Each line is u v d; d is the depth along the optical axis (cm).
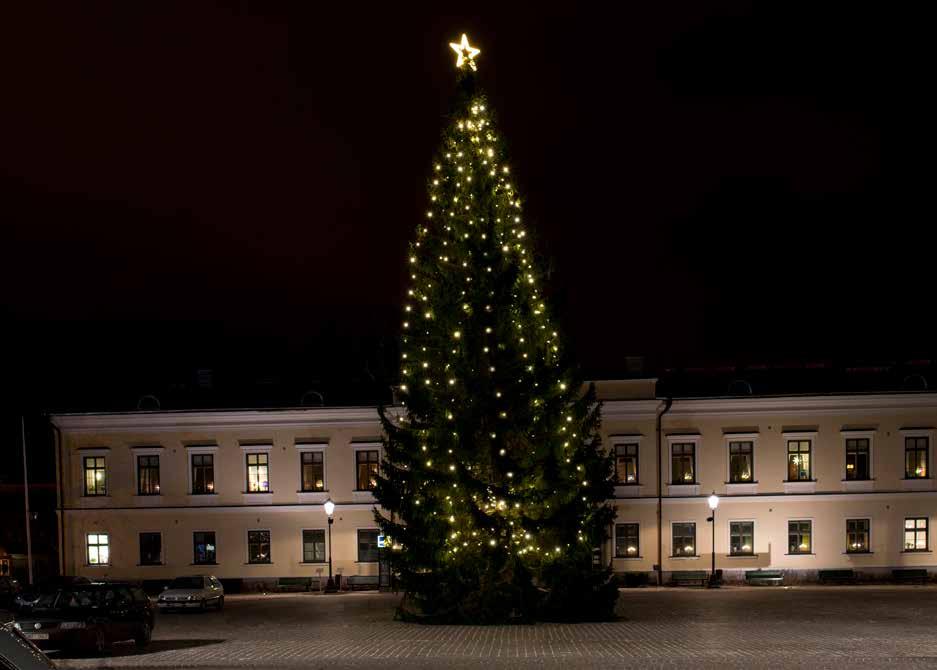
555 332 2819
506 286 2684
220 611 3803
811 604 3409
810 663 1698
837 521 4853
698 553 4862
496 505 2625
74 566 5022
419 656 1923
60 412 5103
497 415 2655
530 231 2838
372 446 4956
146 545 5012
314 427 4997
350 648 2119
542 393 2702
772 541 4853
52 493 5953
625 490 4881
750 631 2347
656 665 1702
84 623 2119
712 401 4894
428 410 2723
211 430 5028
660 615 2964
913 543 4847
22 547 5834
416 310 2819
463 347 2664
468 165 2794
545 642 2136
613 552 4869
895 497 4844
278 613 3572
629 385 4912
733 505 4866
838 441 4875
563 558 2672
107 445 5056
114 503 5028
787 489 4866
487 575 2639
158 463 5038
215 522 4984
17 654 458
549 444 2652
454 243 2755
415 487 2738
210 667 1834
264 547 4969
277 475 4988
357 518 4941
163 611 3728
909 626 2466
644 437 4903
